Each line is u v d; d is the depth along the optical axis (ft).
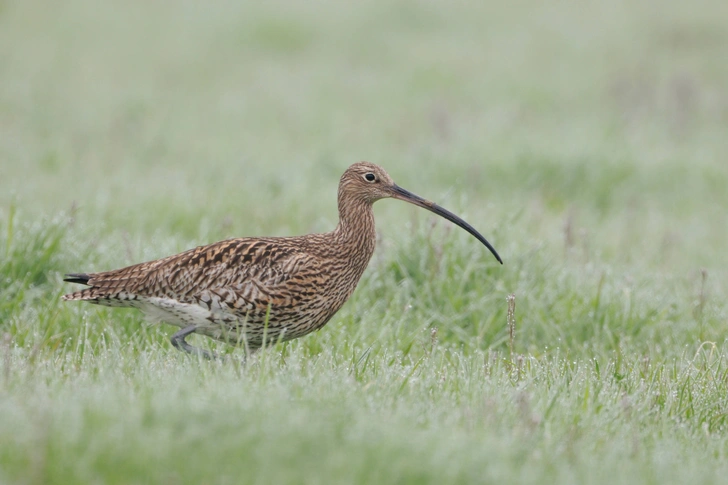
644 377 43.04
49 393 33.24
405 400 35.91
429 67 142.31
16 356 39.99
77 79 129.59
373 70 142.41
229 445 29.07
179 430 29.76
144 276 43.39
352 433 30.42
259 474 28.19
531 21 171.63
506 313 51.52
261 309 43.01
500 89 131.13
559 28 166.30
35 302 49.75
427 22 169.48
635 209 83.30
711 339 51.31
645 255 69.36
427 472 28.94
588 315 52.26
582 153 91.76
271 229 69.51
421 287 53.83
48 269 51.60
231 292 42.57
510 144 95.86
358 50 152.76
